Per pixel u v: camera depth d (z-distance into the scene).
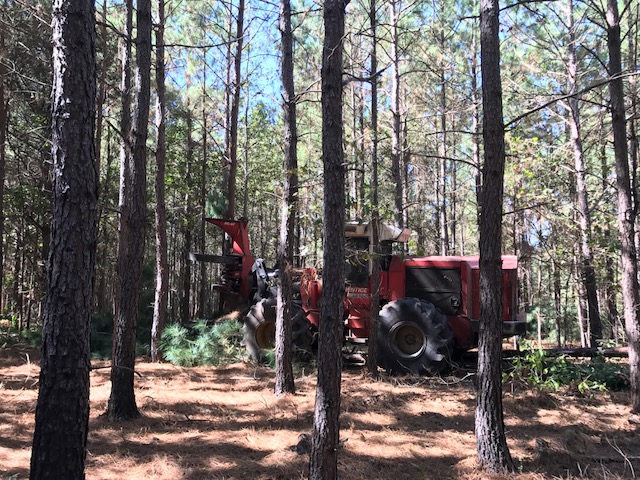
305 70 17.34
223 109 19.42
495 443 4.41
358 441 5.11
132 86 9.23
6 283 18.84
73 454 2.88
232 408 6.32
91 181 3.03
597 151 13.93
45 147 12.22
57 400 2.87
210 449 4.82
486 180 4.61
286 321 7.04
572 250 10.19
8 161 13.69
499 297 4.52
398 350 8.58
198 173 15.98
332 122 3.86
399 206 8.81
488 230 4.55
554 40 12.42
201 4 16.30
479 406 4.52
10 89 11.61
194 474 4.20
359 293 9.21
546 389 7.29
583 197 11.23
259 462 4.46
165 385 7.54
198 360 9.28
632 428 5.73
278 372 7.01
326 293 3.71
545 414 6.33
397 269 9.27
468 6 15.57
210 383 7.75
